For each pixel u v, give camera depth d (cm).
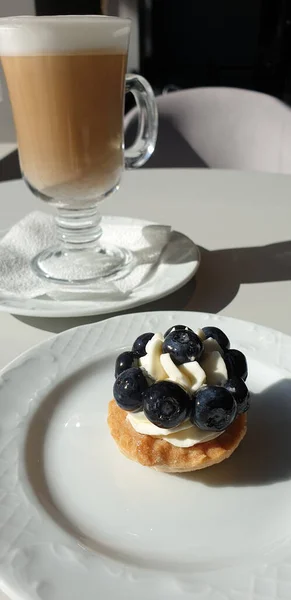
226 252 29
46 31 22
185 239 28
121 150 27
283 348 19
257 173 42
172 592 11
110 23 23
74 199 27
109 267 25
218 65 131
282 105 49
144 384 15
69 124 25
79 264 26
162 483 14
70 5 62
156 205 35
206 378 15
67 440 16
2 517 12
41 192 27
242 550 12
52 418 16
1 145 57
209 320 20
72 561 11
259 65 132
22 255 27
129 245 28
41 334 22
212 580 11
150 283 24
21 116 25
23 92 24
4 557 11
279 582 11
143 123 31
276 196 37
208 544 12
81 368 18
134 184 40
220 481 14
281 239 30
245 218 33
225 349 16
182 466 14
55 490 14
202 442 15
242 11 126
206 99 51
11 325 22
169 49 130
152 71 127
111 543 12
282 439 16
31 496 13
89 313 21
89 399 17
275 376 18
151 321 20
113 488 14
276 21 127
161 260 26
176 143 52
